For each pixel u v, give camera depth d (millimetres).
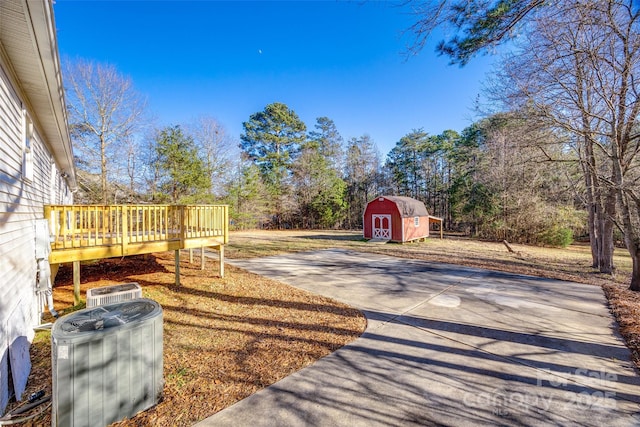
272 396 2645
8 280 3055
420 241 18688
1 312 2740
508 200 18312
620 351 3607
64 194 12867
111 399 2246
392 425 2291
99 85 18188
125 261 9406
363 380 2926
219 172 24453
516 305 5438
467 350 3613
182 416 2355
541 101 7145
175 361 3277
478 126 19031
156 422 2277
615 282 7703
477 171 22562
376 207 18047
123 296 4320
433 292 6320
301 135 32156
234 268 8648
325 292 6238
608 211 8875
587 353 3547
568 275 8406
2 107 3221
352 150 33500
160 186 19812
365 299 5770
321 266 9258
